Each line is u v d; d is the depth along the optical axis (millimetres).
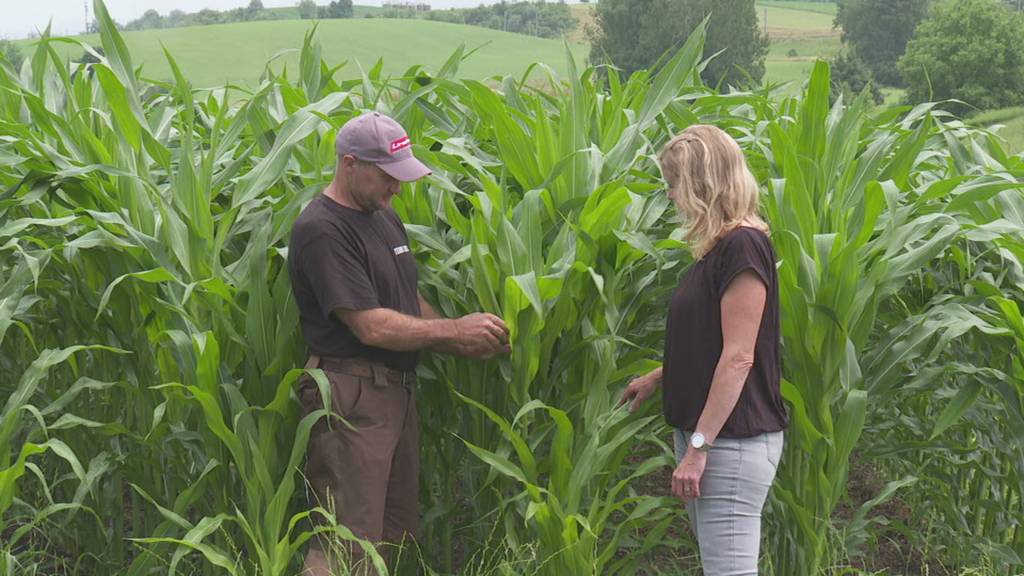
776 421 2984
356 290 3121
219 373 3311
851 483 4992
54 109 4484
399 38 110938
